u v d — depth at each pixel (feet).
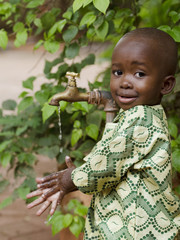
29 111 9.02
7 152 8.80
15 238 10.25
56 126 8.68
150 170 4.45
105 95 5.39
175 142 6.75
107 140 4.86
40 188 4.81
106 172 4.53
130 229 4.46
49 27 7.52
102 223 4.71
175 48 4.65
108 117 5.46
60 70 8.06
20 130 8.59
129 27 7.22
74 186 4.77
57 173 4.83
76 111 7.70
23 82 8.02
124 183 4.63
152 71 4.47
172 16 6.65
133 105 4.59
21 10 8.38
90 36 6.91
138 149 4.49
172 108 8.06
